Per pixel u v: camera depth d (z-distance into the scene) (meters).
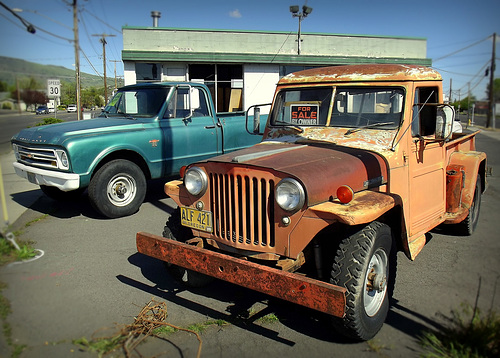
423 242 3.63
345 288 2.61
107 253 4.60
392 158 3.38
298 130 3.90
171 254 3.07
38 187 7.63
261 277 2.62
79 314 3.03
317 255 2.92
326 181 2.79
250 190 2.86
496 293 3.12
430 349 2.65
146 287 3.80
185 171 3.30
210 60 16.25
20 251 3.36
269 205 2.81
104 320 3.08
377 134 3.53
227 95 17.31
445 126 3.45
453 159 4.71
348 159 3.13
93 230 5.38
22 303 2.96
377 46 14.36
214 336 3.00
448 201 4.33
